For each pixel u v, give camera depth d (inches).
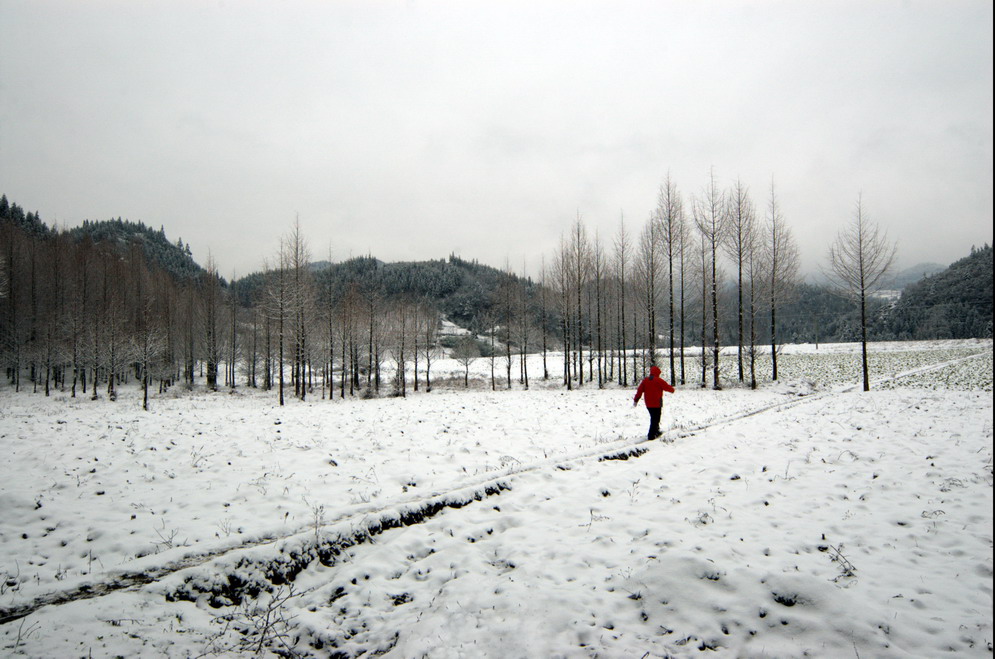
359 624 207.5
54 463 372.2
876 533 241.6
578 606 195.6
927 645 156.6
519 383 1665.8
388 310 1847.9
